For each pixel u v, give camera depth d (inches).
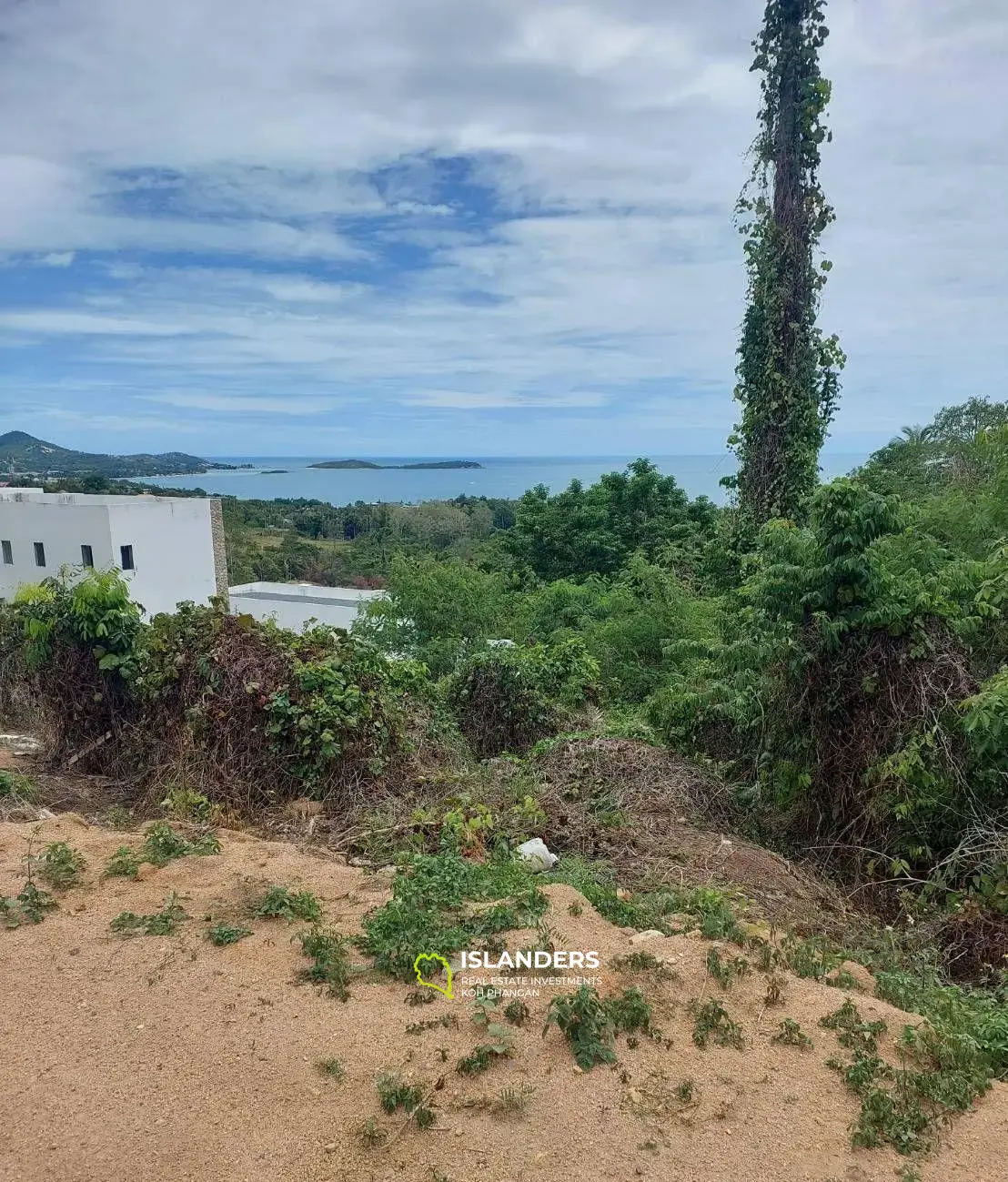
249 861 163.3
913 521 245.4
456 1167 84.3
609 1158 86.0
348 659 242.1
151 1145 87.1
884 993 127.2
